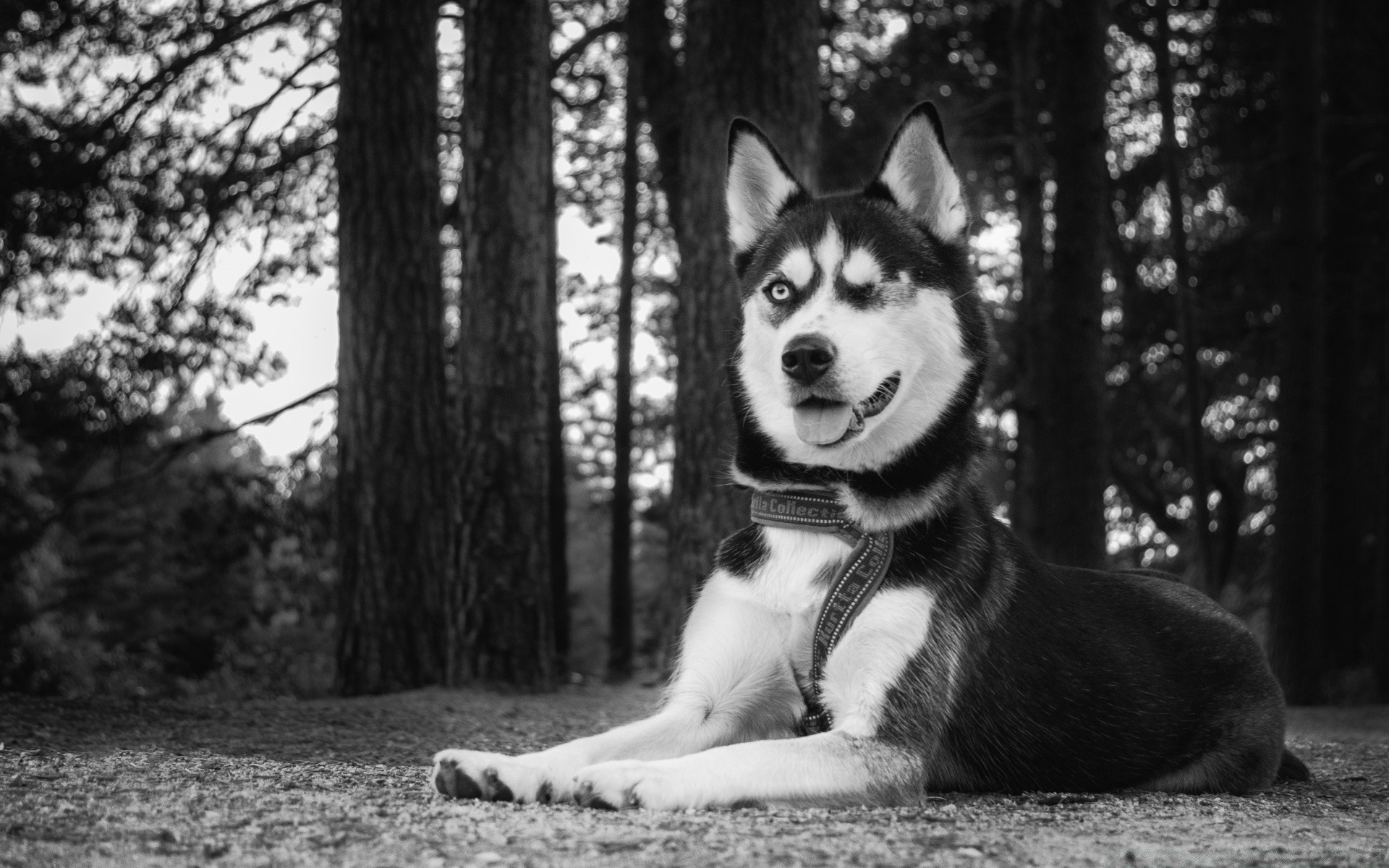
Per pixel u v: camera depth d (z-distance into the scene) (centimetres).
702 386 879
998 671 412
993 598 418
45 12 1259
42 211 1267
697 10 905
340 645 1013
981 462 450
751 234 473
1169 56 1773
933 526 407
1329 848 319
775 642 411
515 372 1026
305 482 1358
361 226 1018
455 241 1539
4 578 1697
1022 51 1647
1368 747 715
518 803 345
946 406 421
